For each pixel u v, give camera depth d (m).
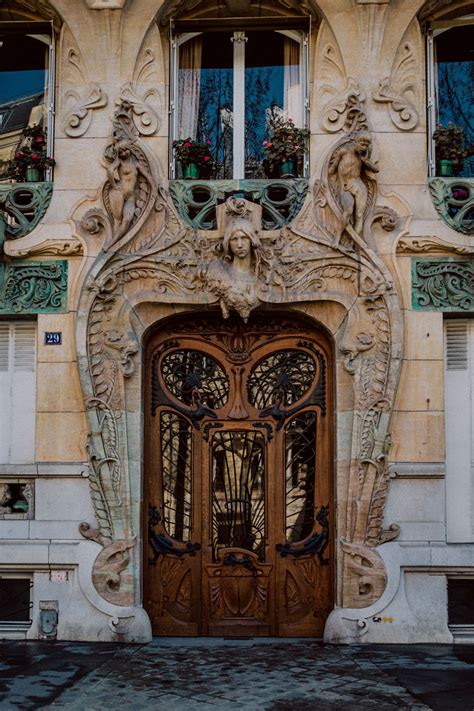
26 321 9.69
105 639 9.04
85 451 9.25
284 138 9.58
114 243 9.32
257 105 10.06
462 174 9.74
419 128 9.52
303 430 9.67
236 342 9.77
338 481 9.20
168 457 9.69
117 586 9.08
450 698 6.83
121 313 9.33
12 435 9.53
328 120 9.57
